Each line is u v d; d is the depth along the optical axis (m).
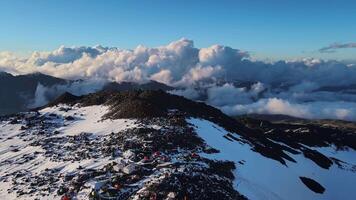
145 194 55.44
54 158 83.19
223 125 117.31
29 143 101.06
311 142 159.50
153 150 78.00
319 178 102.62
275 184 79.94
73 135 103.88
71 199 59.25
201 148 82.19
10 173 78.00
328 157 132.50
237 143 98.25
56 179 69.88
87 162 75.81
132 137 89.56
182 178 60.03
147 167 67.00
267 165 89.81
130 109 115.94
